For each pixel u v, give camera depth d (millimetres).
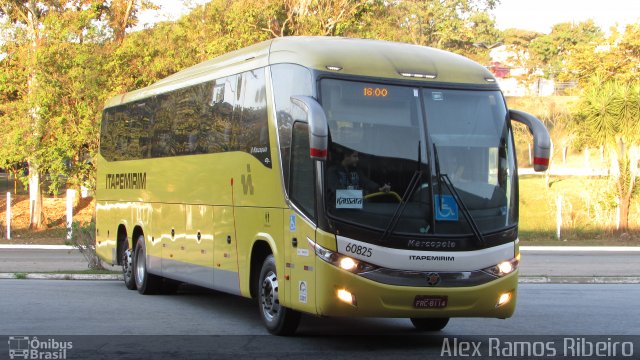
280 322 11742
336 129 10609
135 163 18594
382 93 10859
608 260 26094
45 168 37156
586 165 50969
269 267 12039
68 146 36062
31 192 41469
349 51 11266
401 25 47406
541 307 15461
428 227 10539
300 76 11172
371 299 10328
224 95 13984
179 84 16250
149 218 17547
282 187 11539
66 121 36500
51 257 26844
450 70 11344
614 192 36875
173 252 16109
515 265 10992
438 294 10477
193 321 13422
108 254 20359
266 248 12430
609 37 59469
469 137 10977
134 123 18859
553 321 13625
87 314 14094
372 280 10320
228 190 13539
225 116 13836
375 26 37531
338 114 10664
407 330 12727
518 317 14102
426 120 10875
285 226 11422
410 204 10555
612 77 57375
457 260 10570
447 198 10656
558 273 21812
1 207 46781
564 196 42812
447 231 10594
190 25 36969
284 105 11664
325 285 10391
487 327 12977
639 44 57469
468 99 11156
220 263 13828
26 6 41375
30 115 36406
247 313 14609
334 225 10383
